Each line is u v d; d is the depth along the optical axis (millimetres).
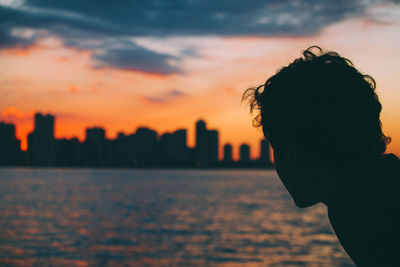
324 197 875
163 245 19406
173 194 68125
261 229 26078
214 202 50938
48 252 16969
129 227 26625
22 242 19562
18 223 27844
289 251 18031
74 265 14516
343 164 845
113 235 22719
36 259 15461
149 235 22953
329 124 820
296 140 856
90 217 32562
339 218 833
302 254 17312
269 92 893
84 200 52094
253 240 21344
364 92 840
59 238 21172
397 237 746
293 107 842
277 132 881
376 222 775
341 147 824
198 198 58469
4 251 17016
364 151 843
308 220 31609
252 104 936
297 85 848
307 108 829
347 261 15672
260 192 77375
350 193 824
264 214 36344
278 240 21375
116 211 38156
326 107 820
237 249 18484
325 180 860
